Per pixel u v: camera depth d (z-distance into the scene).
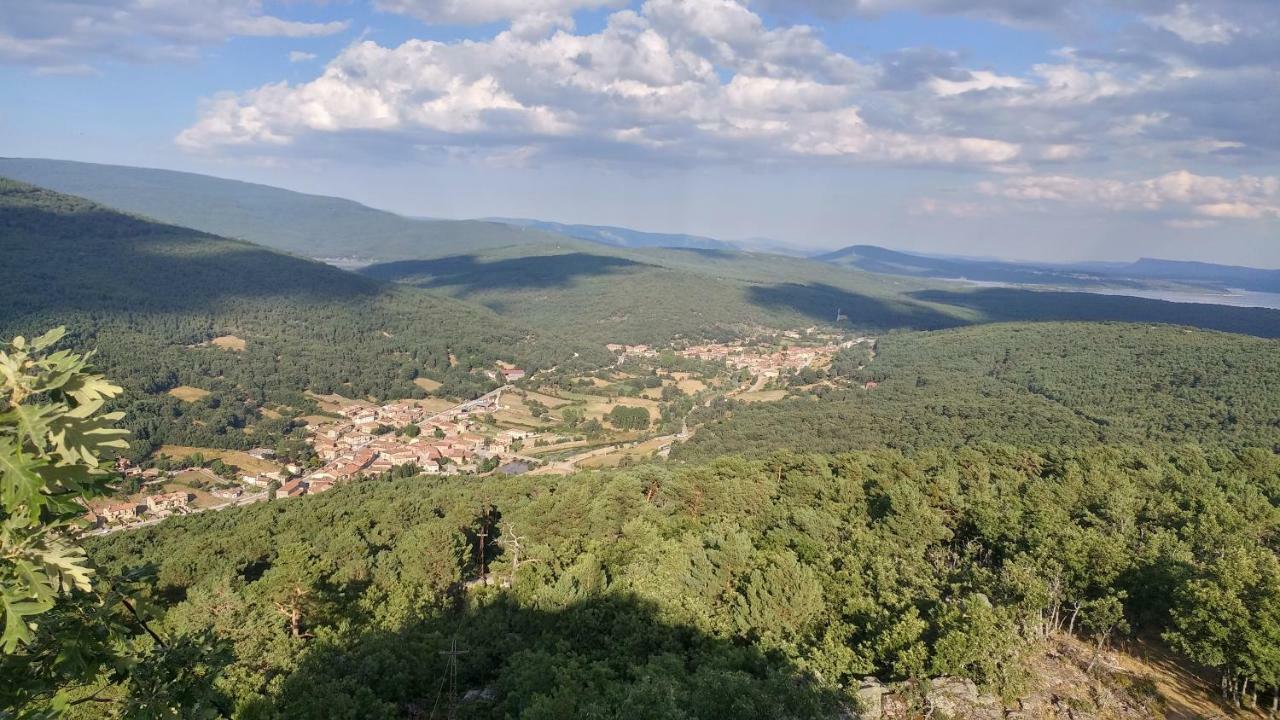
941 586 29.66
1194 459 56.78
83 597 7.66
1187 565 27.77
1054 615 26.86
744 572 30.33
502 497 57.88
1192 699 21.97
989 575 29.47
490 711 23.77
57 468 6.07
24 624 5.96
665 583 29.02
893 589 29.00
